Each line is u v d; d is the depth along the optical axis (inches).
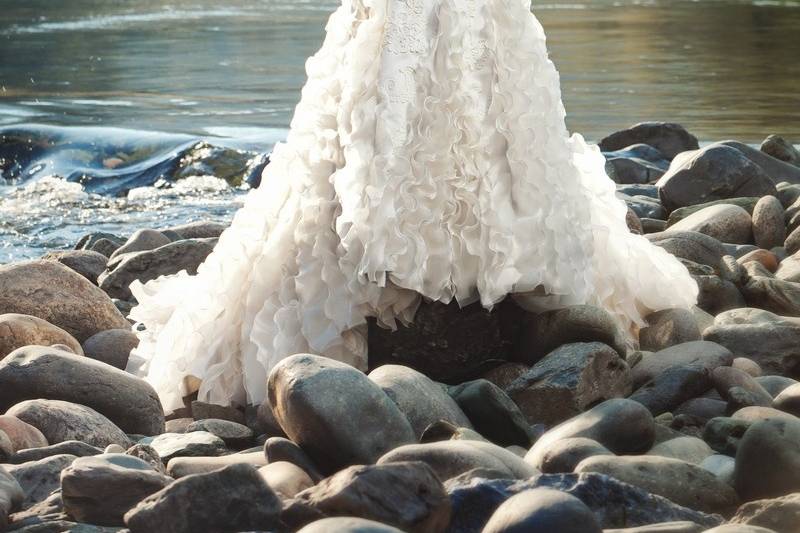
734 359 260.7
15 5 1925.4
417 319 246.7
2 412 236.4
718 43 1269.7
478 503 170.7
